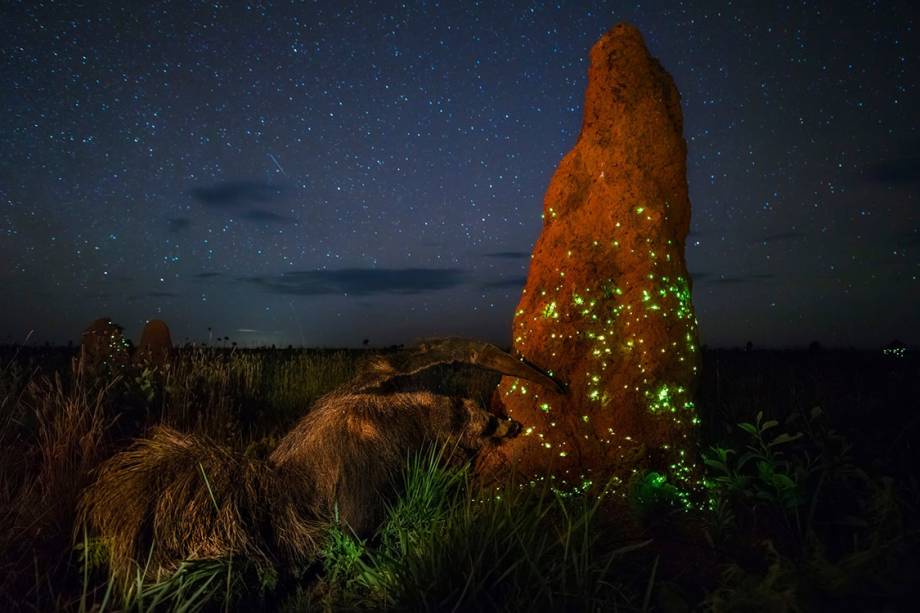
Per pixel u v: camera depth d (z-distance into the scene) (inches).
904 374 163.9
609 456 83.9
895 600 47.2
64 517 77.0
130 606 59.9
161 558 67.0
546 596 58.5
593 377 85.7
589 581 60.0
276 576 67.6
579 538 66.6
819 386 151.0
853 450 96.0
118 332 172.1
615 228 89.1
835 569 50.8
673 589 59.2
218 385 140.6
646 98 93.4
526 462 82.7
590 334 87.1
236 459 74.2
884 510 62.9
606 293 88.3
